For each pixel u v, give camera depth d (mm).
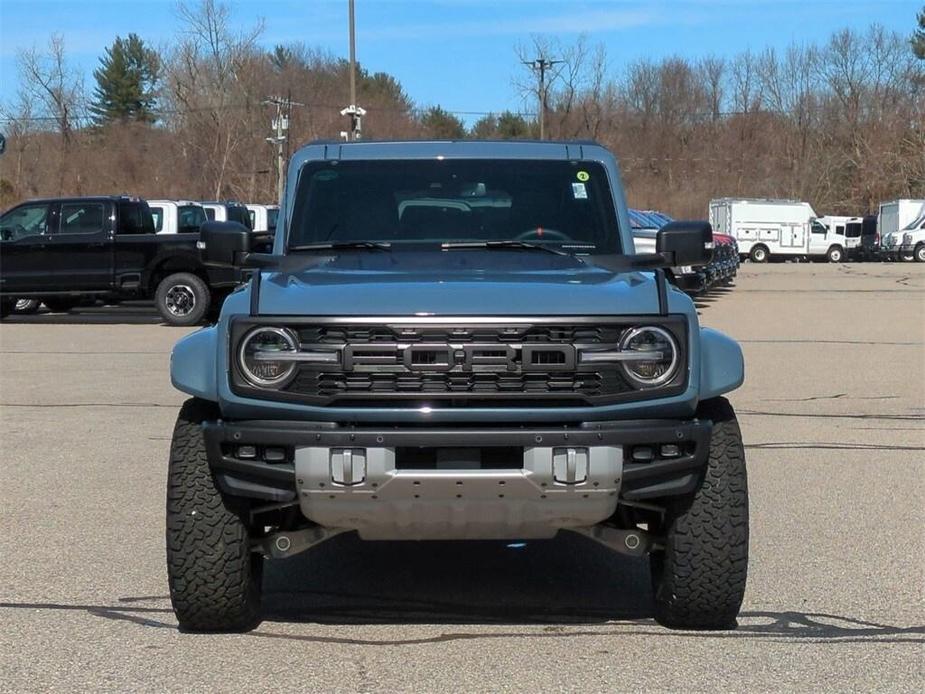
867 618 5250
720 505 4805
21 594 5617
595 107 78125
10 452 9062
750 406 11102
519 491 4441
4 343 17172
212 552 4809
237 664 4688
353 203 6094
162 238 19734
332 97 71438
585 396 4520
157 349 16297
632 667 4637
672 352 4590
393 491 4434
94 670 4621
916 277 34469
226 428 4562
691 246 5664
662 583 5023
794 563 6109
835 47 77750
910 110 75500
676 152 80562
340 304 4609
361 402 4512
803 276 35250
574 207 6094
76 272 19844
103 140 69750
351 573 6027
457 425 4465
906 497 7535
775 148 79500
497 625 5191
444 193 6113
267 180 62531
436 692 4387
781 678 4508
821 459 8719
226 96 63688
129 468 8477
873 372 13453
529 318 4520
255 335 4562
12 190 62531
